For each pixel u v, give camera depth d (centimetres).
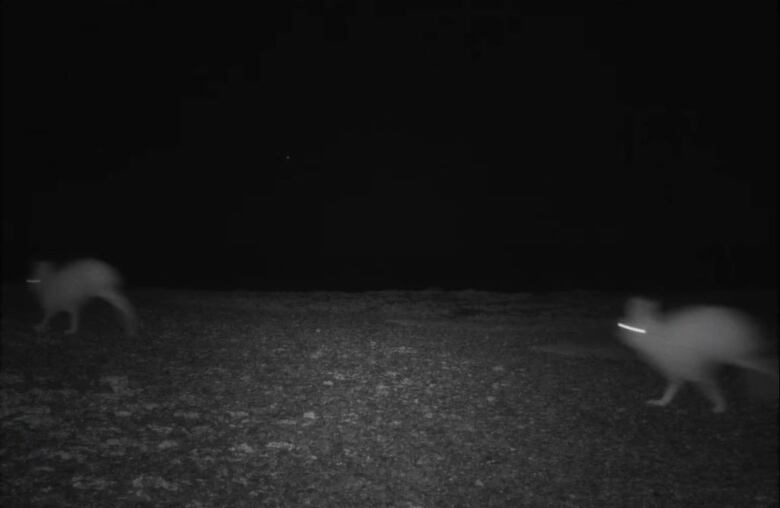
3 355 1183
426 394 1097
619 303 2189
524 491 758
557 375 1277
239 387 1070
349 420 940
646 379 1280
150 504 633
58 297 1416
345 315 1878
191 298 2070
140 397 977
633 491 783
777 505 768
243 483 703
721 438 980
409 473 776
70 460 720
